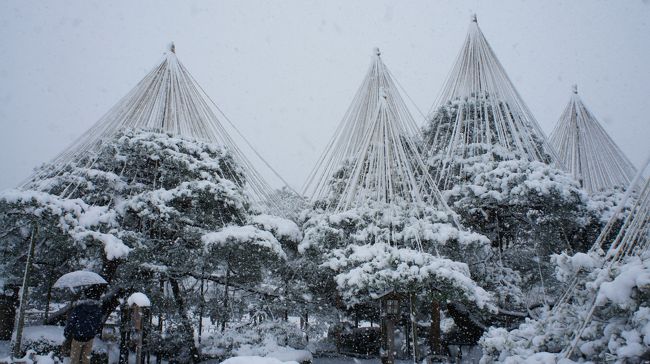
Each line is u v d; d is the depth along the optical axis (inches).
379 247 466.6
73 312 294.8
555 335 289.3
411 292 420.5
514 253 603.5
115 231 447.2
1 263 458.0
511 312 517.3
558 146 812.0
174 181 544.1
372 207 541.6
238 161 653.9
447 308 542.6
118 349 438.0
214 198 504.7
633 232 285.9
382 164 564.1
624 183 722.2
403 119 658.2
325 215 558.9
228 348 458.6
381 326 421.7
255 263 523.2
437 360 447.8
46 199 410.6
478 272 537.0
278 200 665.0
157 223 492.7
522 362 274.5
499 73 703.1
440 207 554.9
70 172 533.3
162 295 468.1
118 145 535.8
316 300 576.4
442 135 711.7
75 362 289.0
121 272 468.4
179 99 649.6
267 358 204.2
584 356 251.0
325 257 508.7
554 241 555.8
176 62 668.1
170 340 456.4
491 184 547.5
